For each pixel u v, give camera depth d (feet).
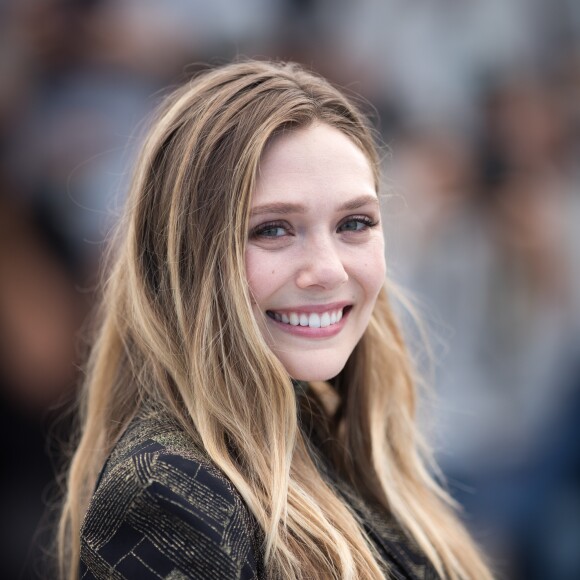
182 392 14.82
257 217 14.46
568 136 39.60
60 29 32.37
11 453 30.55
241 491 13.74
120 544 12.93
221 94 15.11
